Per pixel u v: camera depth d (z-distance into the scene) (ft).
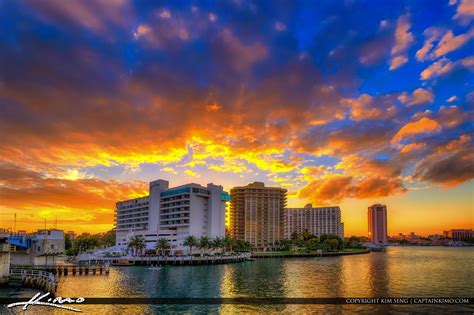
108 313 187.93
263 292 251.60
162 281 310.86
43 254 407.03
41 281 244.83
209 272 392.27
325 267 471.21
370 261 612.70
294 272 398.21
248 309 196.85
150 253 588.50
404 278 343.26
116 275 357.00
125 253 576.61
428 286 285.84
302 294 243.19
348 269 441.68
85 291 254.88
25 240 399.85
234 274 372.17
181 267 458.09
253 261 597.52
